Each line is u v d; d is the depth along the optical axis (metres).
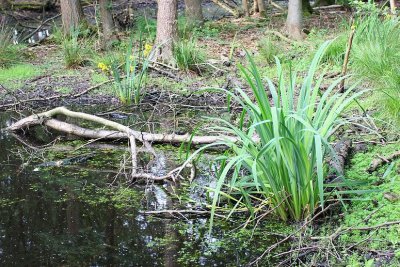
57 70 11.58
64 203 5.67
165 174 6.21
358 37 9.43
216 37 14.13
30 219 5.33
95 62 11.59
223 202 5.46
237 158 4.61
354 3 9.43
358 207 4.96
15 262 4.57
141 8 21.06
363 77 7.93
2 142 7.59
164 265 4.48
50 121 7.80
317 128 4.84
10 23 19.22
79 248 4.79
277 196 4.88
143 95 9.52
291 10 13.43
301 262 4.36
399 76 6.91
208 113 8.62
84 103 9.56
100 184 6.12
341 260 4.30
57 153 7.09
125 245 4.82
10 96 9.93
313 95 4.94
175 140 7.12
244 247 4.70
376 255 4.32
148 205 5.55
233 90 9.56
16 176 6.39
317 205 4.96
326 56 9.95
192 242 4.82
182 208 5.43
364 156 5.87
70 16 14.62
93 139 7.52
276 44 12.52
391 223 4.43
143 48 12.94
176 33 11.45
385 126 6.60
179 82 10.34
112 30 13.62
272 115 4.47
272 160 4.84
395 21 9.34
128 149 7.17
